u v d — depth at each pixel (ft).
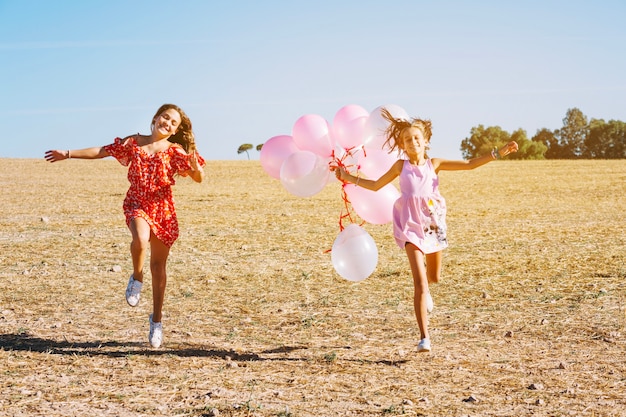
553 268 30.86
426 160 18.21
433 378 15.74
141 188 18.03
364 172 19.31
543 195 83.10
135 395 14.26
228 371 16.19
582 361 17.11
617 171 129.08
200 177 18.85
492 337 19.65
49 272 30.04
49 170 129.18
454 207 67.67
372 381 15.48
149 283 28.12
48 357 17.20
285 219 55.06
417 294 17.07
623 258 33.17
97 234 44.04
